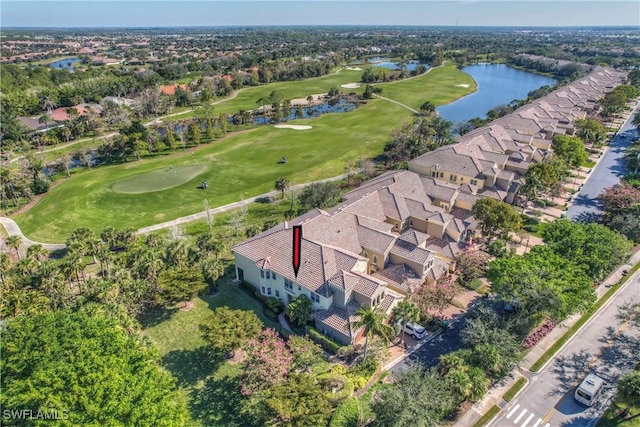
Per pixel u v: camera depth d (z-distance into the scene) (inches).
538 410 1449.3
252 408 1403.8
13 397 1153.4
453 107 6653.5
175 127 5605.3
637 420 1397.6
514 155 3425.2
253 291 2114.9
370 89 7081.7
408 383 1395.2
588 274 1931.6
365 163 3885.3
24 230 2960.1
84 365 1246.9
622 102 5418.3
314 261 1909.4
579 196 3270.2
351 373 1581.0
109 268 2194.9
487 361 1492.4
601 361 1667.1
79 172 4033.0
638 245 2495.1
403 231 2518.5
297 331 1841.8
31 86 6968.5
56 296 1860.2
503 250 2330.2
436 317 1887.3
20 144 4643.2
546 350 1721.2
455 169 3171.8
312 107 6761.8
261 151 4562.0
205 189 3567.9
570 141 3725.4
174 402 1263.5
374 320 1541.6
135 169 4057.6
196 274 2011.6
